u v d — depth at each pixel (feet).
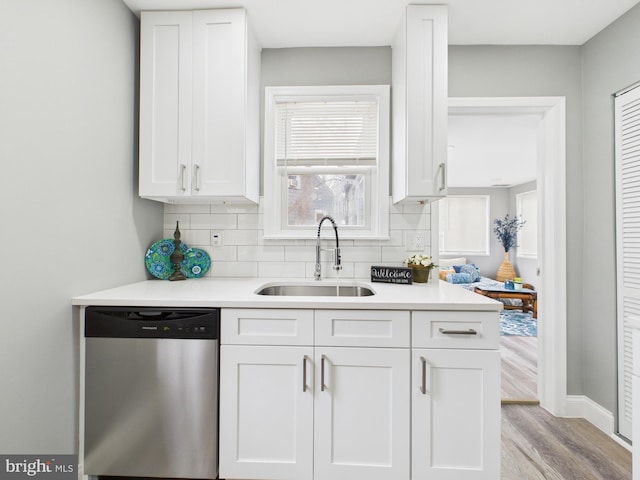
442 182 5.87
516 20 6.33
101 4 5.27
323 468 4.74
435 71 5.93
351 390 4.75
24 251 3.96
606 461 5.68
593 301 6.84
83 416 4.85
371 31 6.64
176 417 4.74
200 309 4.77
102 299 4.76
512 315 17.21
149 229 6.74
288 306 4.74
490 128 11.44
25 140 3.94
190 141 6.00
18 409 3.92
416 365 4.70
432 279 6.97
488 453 4.63
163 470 4.76
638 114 5.93
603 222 6.62
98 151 5.24
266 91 7.13
